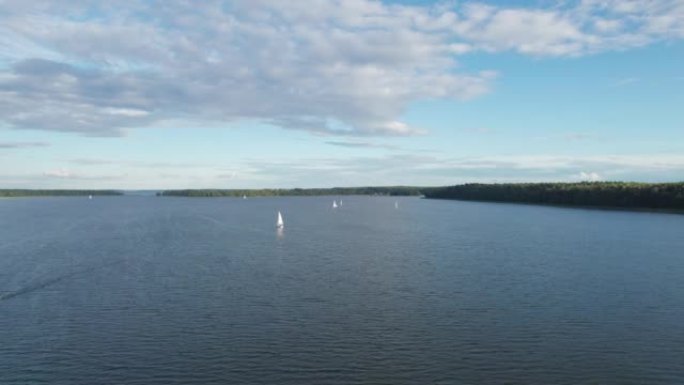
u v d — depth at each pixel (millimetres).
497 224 145250
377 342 41844
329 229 133750
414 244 99750
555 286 60438
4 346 41469
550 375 36250
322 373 36531
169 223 152750
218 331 44469
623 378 35844
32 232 123250
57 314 49531
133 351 40312
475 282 62594
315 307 51406
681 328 45125
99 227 137875
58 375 36500
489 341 42094
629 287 59875
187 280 64000
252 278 65125
